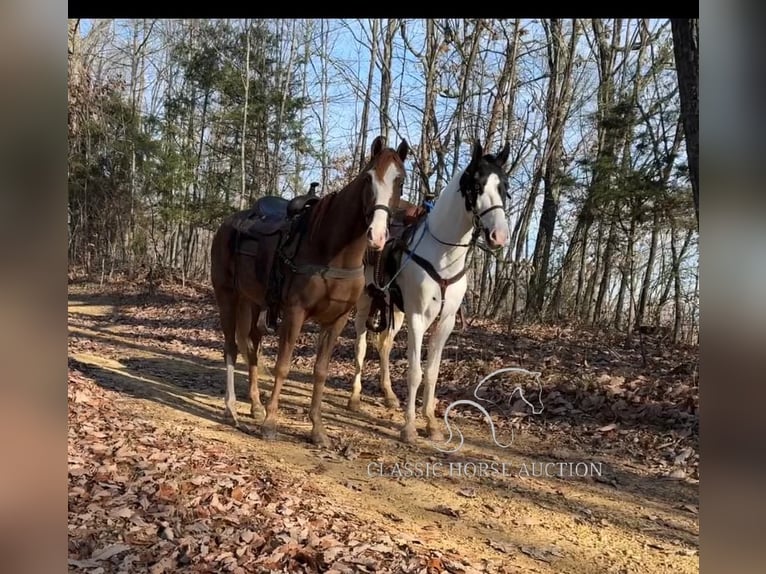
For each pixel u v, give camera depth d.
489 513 3.60
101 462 3.43
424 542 3.04
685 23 4.15
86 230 19.48
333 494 3.63
